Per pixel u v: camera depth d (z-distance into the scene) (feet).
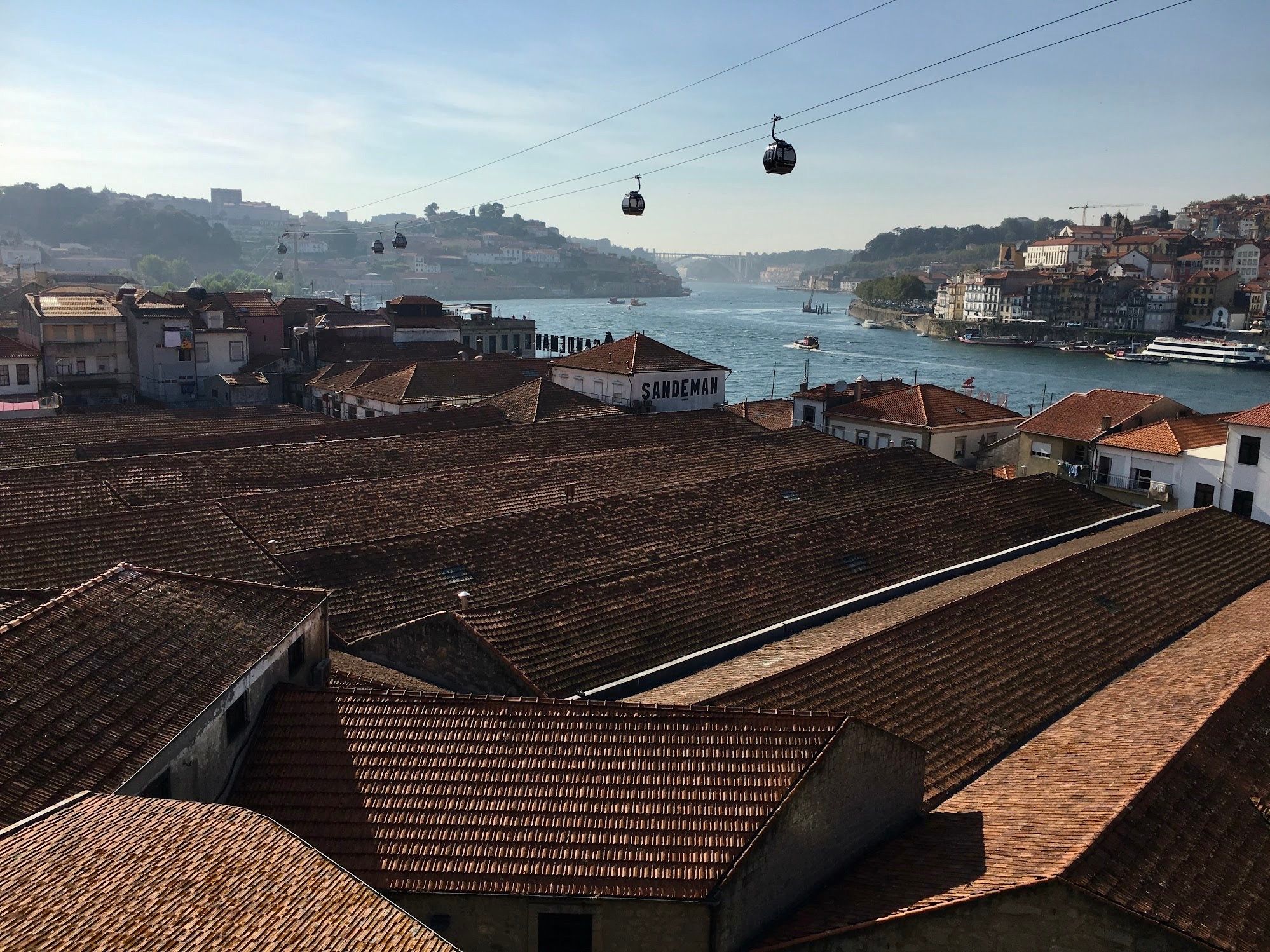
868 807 71.15
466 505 170.91
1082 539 161.68
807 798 64.64
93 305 362.74
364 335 437.17
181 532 138.21
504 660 100.37
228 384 347.56
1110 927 57.98
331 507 160.56
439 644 105.50
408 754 67.72
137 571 80.48
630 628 114.42
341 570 131.54
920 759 76.89
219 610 79.05
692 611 121.39
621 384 296.71
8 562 124.26
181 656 70.64
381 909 48.73
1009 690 99.50
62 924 43.21
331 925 46.50
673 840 61.46
